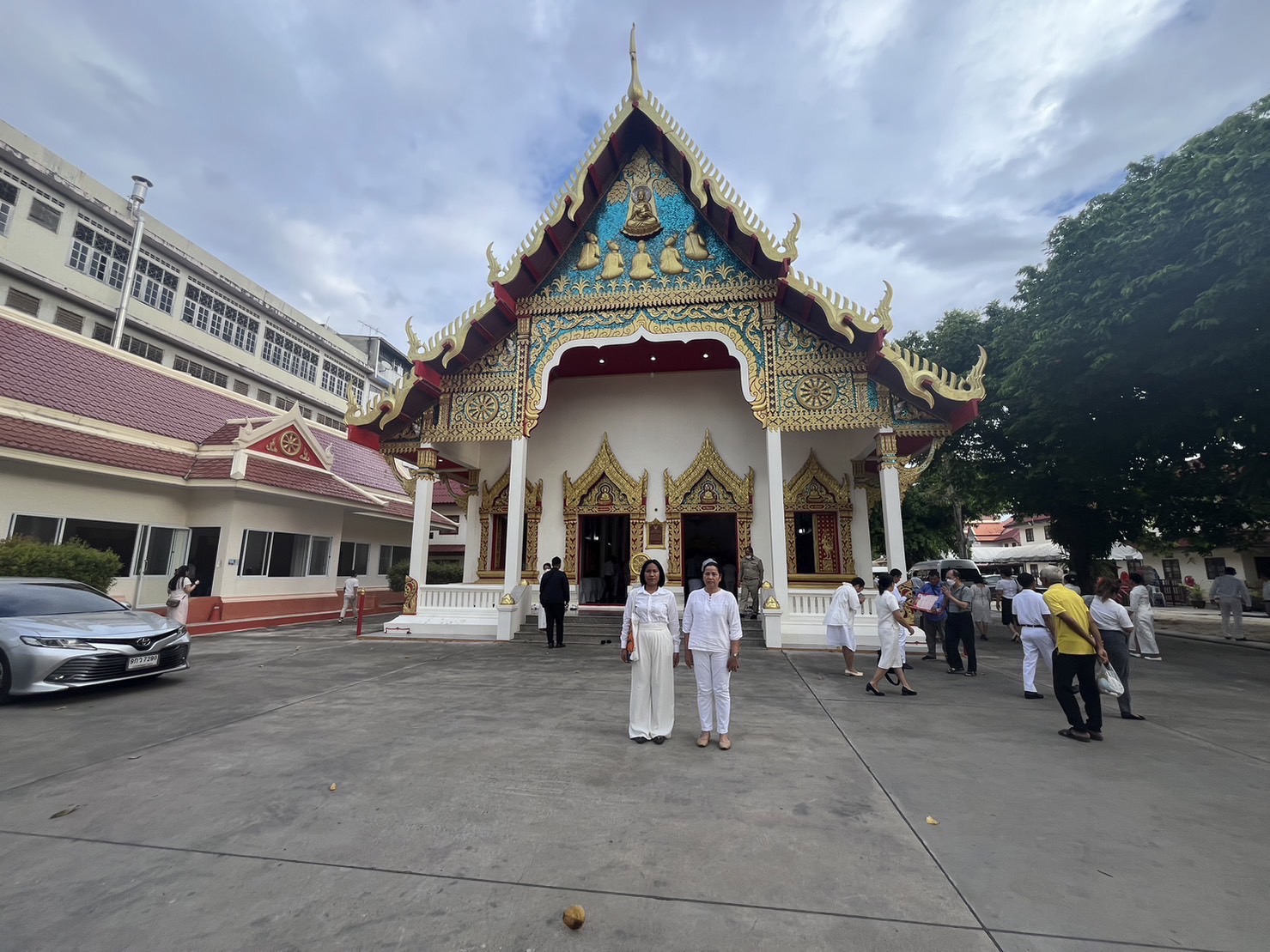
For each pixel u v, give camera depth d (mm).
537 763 4781
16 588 8039
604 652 11297
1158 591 30625
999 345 17719
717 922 2646
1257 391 11930
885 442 12711
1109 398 13953
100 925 2625
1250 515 17312
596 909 2740
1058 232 14500
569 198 13859
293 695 7332
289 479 16953
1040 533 45062
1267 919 2701
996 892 2910
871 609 12297
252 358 34281
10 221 22812
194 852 3305
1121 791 4281
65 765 4730
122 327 25359
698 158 13344
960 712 6707
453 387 14578
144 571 14398
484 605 13797
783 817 3762
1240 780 4520
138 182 26875
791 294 13000
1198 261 11281
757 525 15094
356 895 2859
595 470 15906
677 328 13734
